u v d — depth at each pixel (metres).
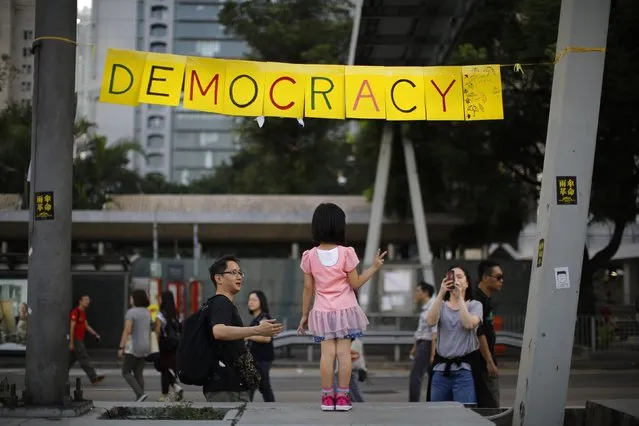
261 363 10.10
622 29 20.42
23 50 21.62
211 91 6.68
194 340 6.50
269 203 37.56
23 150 23.91
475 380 7.54
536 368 6.14
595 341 26.67
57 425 5.45
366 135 32.09
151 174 91.62
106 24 134.25
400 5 23.05
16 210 27.36
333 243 6.14
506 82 24.06
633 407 6.66
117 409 6.33
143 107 175.50
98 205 37.62
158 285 29.41
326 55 31.75
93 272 28.73
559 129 6.26
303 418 5.68
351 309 6.05
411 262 28.44
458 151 26.66
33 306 6.10
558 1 20.41
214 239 37.50
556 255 6.18
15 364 21.86
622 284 56.12
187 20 174.25
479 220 31.58
